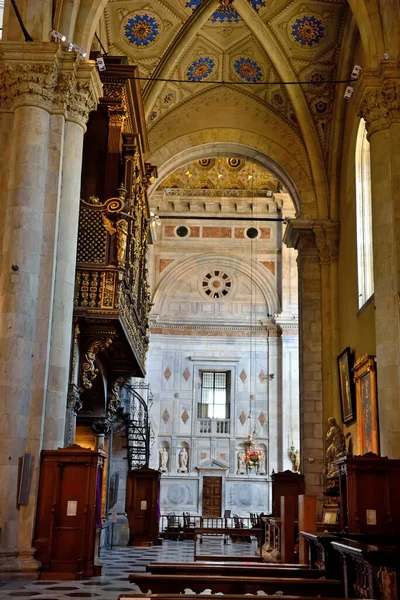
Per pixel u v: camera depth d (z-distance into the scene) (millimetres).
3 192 13211
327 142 23750
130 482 23281
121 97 16750
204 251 36281
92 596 9727
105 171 16672
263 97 24422
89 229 15172
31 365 12422
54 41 13961
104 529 20844
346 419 20438
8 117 13516
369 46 15695
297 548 14344
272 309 35781
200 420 34719
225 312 35812
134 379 33906
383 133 15047
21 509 11930
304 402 22547
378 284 14523
